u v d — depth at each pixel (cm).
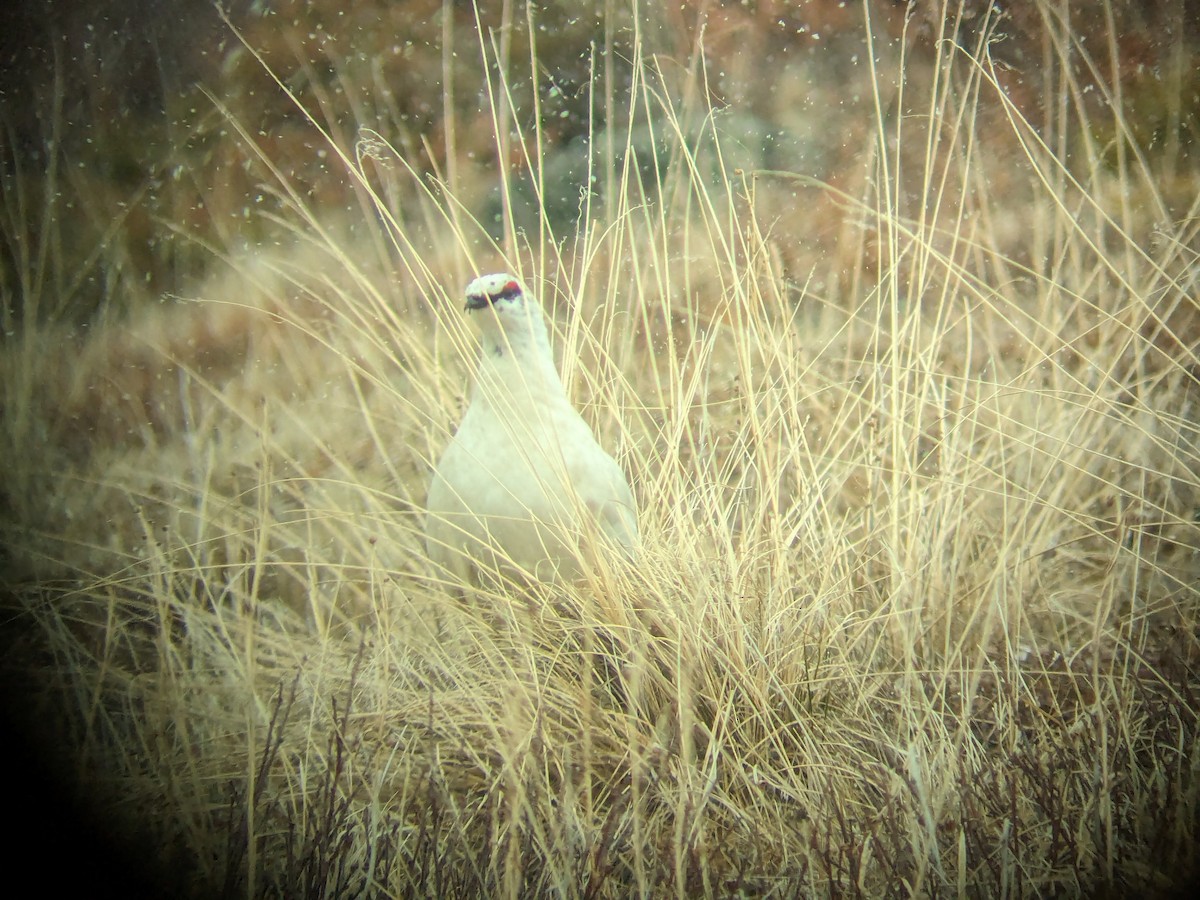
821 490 824
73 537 841
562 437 819
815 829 796
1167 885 791
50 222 885
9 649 824
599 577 814
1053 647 820
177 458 859
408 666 816
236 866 795
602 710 809
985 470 826
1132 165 892
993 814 800
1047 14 863
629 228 834
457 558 821
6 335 869
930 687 816
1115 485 821
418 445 852
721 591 814
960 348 862
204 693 814
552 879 793
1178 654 813
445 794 801
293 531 842
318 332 877
